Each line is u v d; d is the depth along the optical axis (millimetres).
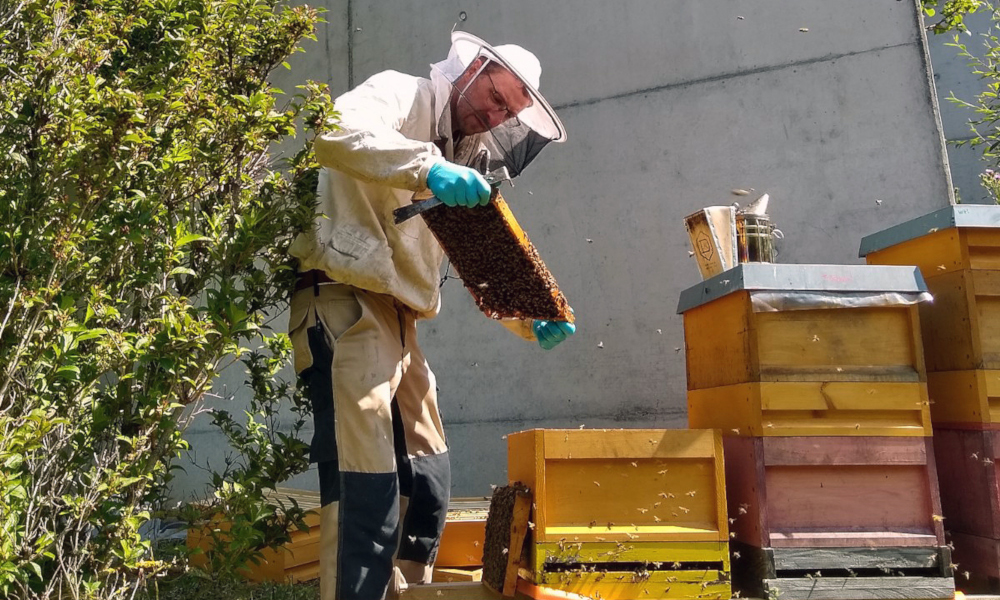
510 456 2291
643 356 3951
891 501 2039
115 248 1752
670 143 4004
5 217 1613
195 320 1905
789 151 3764
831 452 2018
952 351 2234
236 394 4895
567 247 4172
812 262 3674
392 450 2057
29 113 1719
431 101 2232
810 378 2035
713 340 2312
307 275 2170
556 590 1892
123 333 1683
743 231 2473
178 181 1848
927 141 3537
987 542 2096
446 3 4652
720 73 3932
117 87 1717
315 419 2092
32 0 1768
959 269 2197
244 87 2074
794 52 3797
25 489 1565
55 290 1587
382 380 2061
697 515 2000
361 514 1969
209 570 2207
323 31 5027
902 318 2115
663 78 4051
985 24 5648
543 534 1917
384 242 2129
